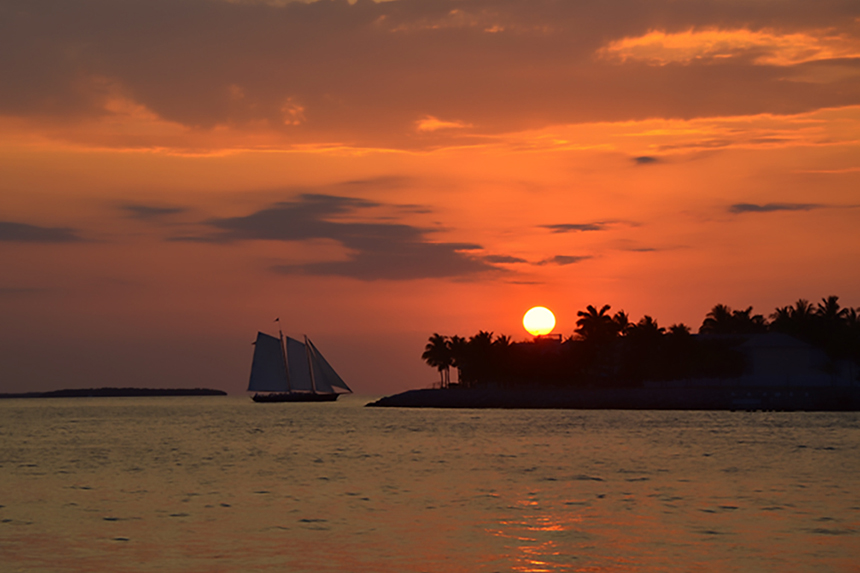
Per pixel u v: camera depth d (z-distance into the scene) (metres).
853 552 36.22
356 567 34.25
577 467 69.81
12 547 38.16
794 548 37.00
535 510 47.50
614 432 112.50
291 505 49.91
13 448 100.56
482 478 62.72
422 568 34.06
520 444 94.94
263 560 35.47
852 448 85.12
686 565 34.25
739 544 37.88
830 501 50.03
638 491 54.97
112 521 44.84
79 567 34.47
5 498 54.00
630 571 33.34
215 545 38.44
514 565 34.44
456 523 43.50
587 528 41.91
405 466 72.25
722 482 59.22
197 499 52.84
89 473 69.62
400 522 43.94
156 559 35.69
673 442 94.81
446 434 114.62
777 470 66.25
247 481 62.38
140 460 82.06
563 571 33.53
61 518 45.97
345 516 45.84
